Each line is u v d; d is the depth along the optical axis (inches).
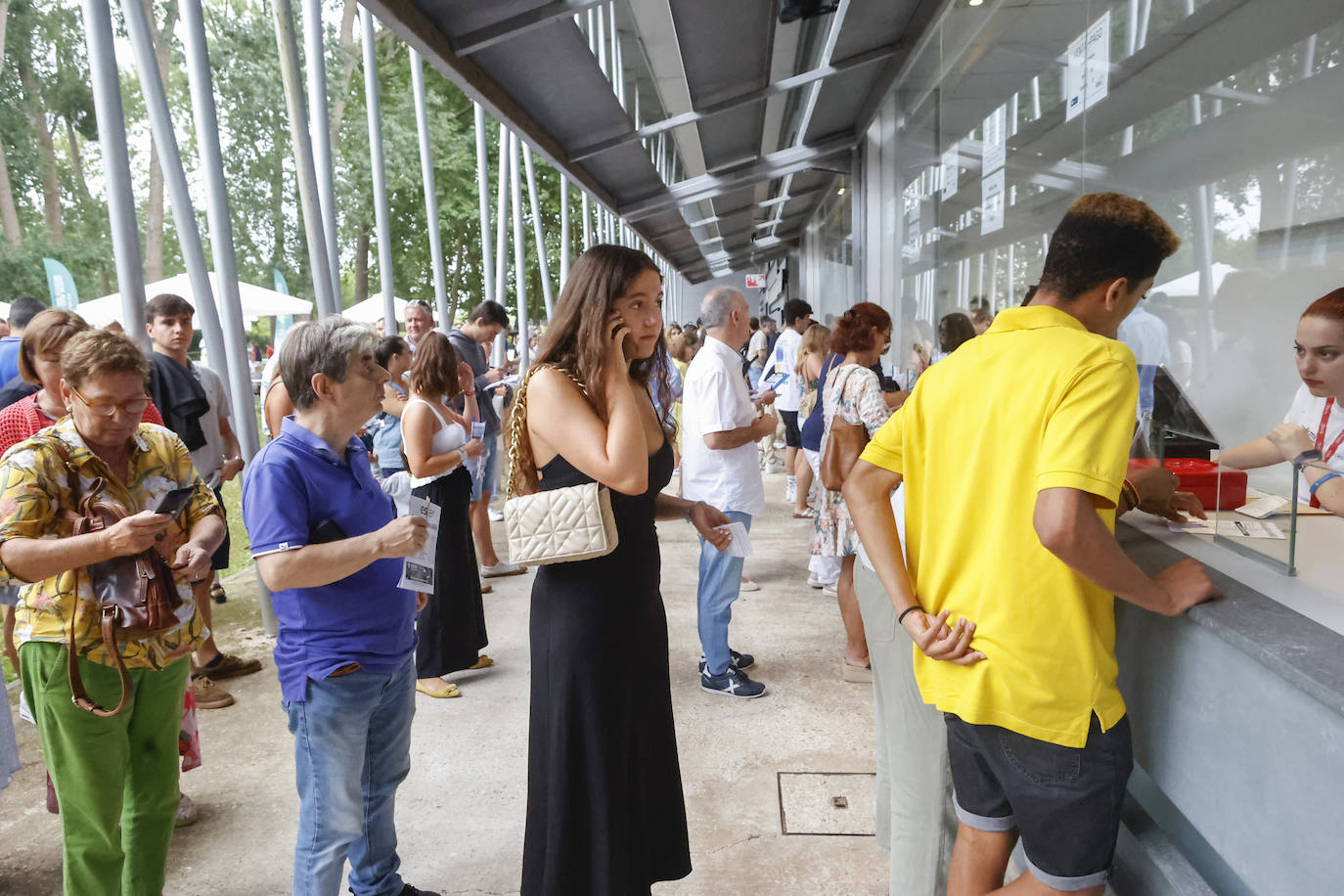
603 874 77.0
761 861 104.1
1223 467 69.3
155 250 584.1
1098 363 54.5
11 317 185.2
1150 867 70.1
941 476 63.6
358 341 77.8
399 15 137.2
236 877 104.0
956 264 206.1
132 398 79.7
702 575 149.5
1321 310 61.7
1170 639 61.9
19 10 510.3
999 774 61.7
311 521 77.3
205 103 177.2
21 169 519.5
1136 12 108.0
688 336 368.5
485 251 440.5
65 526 78.3
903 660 85.2
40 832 115.3
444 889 100.7
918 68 257.9
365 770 89.0
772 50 245.9
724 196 499.8
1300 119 74.7
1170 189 99.6
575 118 227.5
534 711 78.8
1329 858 45.6
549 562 73.0
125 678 77.5
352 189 737.6
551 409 74.2
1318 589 57.9
